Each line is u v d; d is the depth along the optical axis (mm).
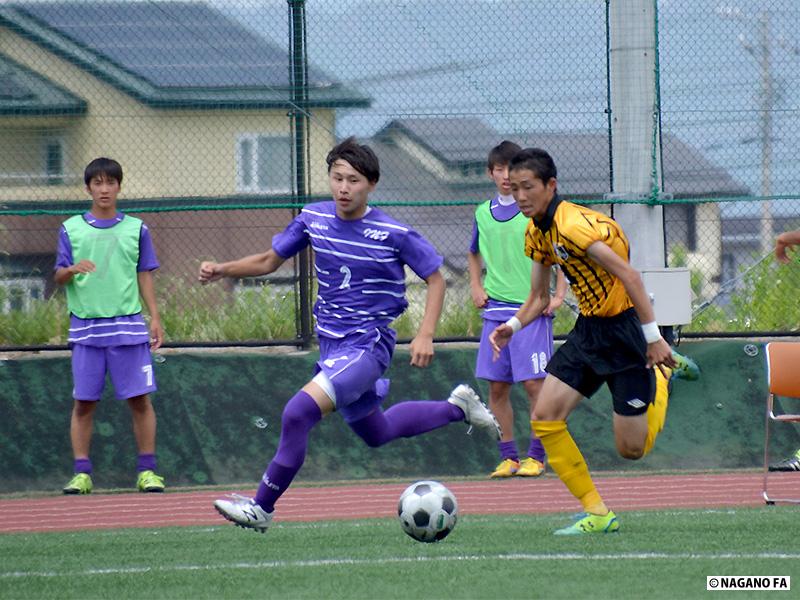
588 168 39781
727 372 39156
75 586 18281
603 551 20422
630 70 38281
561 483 33781
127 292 34531
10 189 40219
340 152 21422
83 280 34281
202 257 41469
